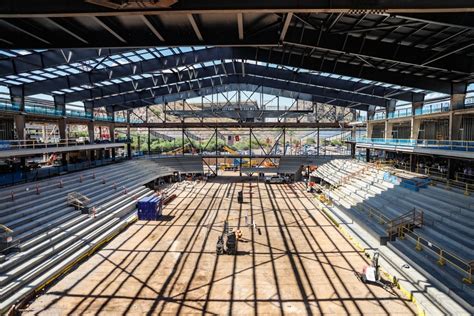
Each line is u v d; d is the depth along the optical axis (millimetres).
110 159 42219
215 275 14594
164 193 33375
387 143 32031
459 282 12102
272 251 17625
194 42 15609
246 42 15500
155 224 23078
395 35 17656
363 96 39281
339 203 27453
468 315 10664
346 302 12250
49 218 18781
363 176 32750
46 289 13203
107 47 15547
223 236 18625
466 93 24328
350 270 15148
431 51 18828
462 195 19688
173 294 12859
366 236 19531
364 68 24656
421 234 17078
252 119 49125
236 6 10539
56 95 32094
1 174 24188
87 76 26922
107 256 16891
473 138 24234
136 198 29297
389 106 37750
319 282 13883
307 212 26797
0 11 10656
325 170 42938
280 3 10516
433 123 30938
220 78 41938
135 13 10648
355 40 18312
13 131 30656
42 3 10633
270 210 27484
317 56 24766
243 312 11547
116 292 13000
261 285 13617
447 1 10242
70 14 10617
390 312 11547
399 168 33250
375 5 10406
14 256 14156
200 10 10539
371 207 23500
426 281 12992
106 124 41594
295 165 48469
